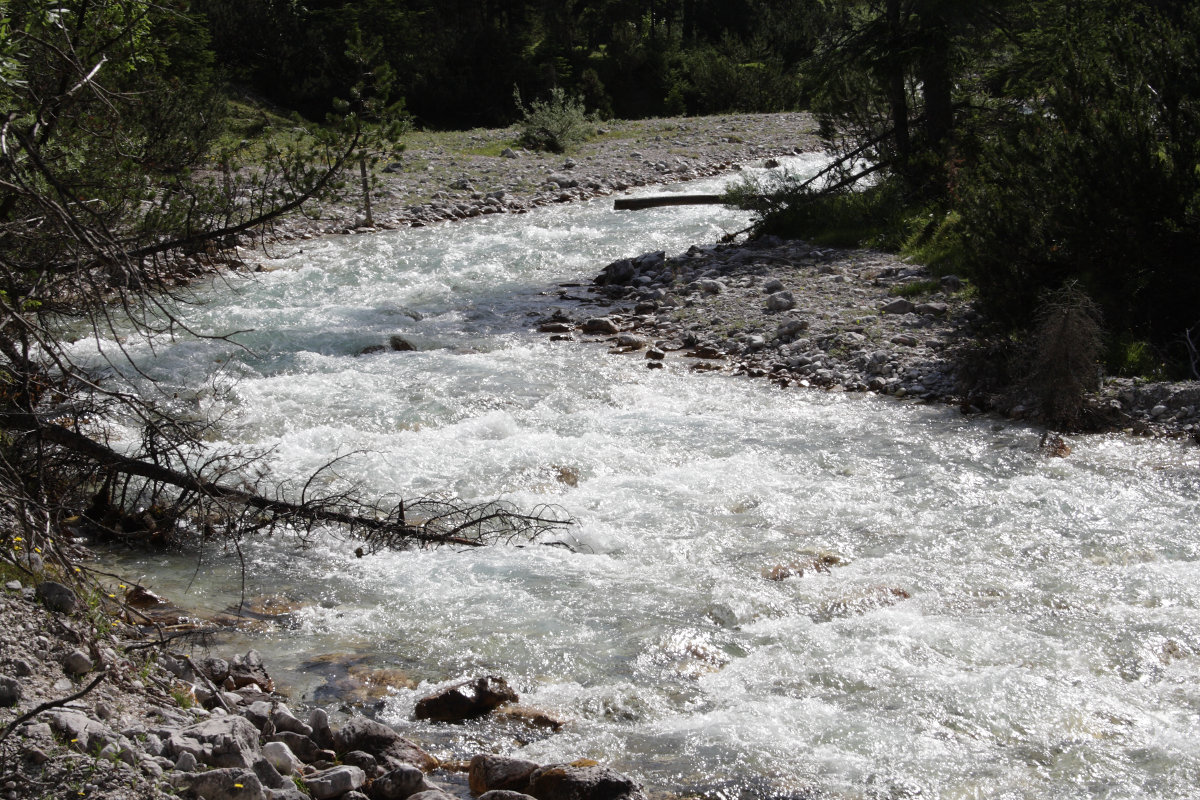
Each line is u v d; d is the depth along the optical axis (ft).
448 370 37.09
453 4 169.68
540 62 164.76
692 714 15.88
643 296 48.98
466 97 155.22
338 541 23.03
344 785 13.29
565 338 42.37
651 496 25.48
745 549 22.31
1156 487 25.55
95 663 14.71
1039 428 30.19
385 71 23.77
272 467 27.14
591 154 103.35
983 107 59.52
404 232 67.21
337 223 68.33
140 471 21.62
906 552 22.11
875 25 58.03
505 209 75.87
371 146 23.97
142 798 11.57
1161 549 22.02
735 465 27.53
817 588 20.31
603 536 23.04
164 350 38.91
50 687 13.67
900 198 57.57
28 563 16.62
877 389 34.32
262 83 132.46
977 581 20.58
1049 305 31.19
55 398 23.50
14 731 12.14
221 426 30.68
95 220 19.57
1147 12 40.96
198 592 20.33
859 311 41.81
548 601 19.93
